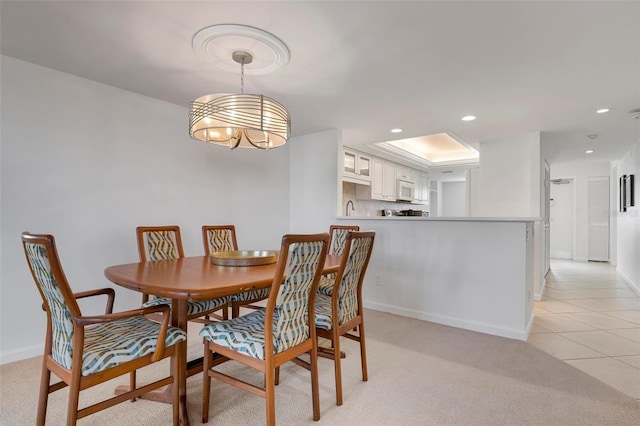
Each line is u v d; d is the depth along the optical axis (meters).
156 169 3.08
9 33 1.96
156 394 1.78
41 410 1.46
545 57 2.18
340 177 4.06
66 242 2.54
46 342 1.47
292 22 1.81
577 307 3.78
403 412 1.75
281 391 1.97
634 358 2.41
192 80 2.62
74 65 2.39
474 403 1.83
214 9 1.70
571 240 7.78
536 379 2.10
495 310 2.91
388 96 2.91
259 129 2.08
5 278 2.28
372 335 2.88
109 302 1.79
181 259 2.44
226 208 3.69
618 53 2.12
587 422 1.66
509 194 4.35
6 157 2.28
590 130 4.00
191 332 2.90
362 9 1.69
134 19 1.80
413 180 6.81
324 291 2.54
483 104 3.09
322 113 3.40
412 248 3.38
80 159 2.61
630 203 5.08
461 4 1.65
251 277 1.68
